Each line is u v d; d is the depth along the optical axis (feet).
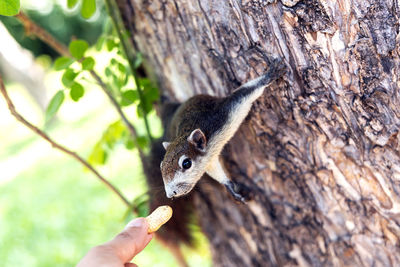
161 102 2.10
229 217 2.11
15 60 8.16
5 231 3.69
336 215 1.81
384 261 1.78
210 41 1.76
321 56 1.59
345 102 1.61
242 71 1.74
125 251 1.41
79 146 5.51
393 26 1.51
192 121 1.81
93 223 3.39
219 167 1.87
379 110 1.59
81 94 1.82
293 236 1.94
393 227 1.72
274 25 1.61
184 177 1.73
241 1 1.62
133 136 2.09
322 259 1.91
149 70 2.05
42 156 5.83
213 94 1.89
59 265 2.97
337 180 1.75
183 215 2.23
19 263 3.14
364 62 1.56
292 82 1.65
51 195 4.21
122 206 3.48
